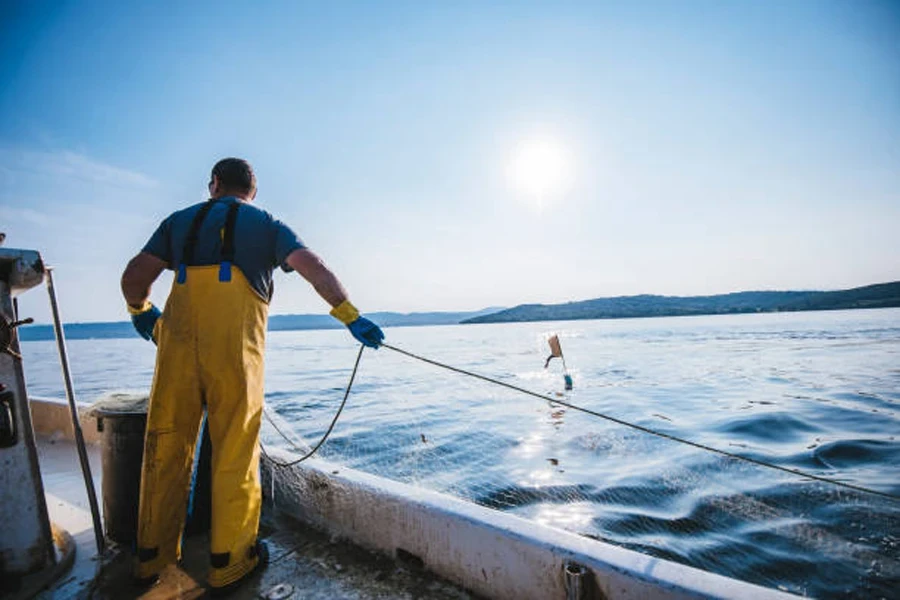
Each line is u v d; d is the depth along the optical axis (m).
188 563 1.97
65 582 1.83
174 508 1.87
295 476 2.43
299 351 46.84
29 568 1.79
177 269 1.81
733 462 6.15
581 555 1.49
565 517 4.58
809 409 9.76
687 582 1.31
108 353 51.53
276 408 11.98
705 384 14.38
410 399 13.30
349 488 2.16
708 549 3.85
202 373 1.75
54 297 2.04
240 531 1.76
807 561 3.62
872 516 4.34
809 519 4.34
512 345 44.31
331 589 1.77
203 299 1.75
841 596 3.18
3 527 1.74
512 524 1.70
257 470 1.90
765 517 4.41
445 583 1.80
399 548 1.97
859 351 23.80
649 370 19.00
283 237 1.93
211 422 1.80
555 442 7.61
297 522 2.36
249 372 1.78
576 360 25.06
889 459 6.18
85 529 2.32
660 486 5.34
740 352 26.75
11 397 1.77
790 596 1.22
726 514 4.52
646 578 1.35
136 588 1.78
